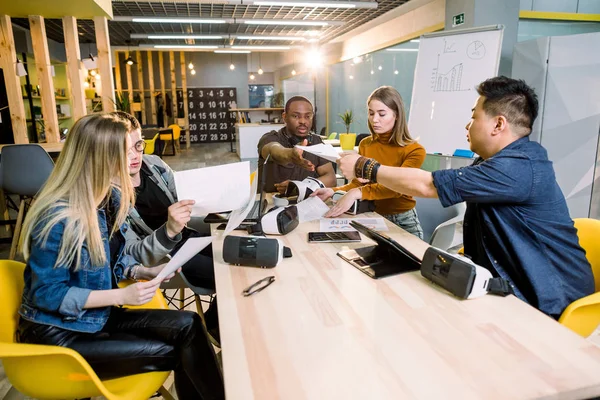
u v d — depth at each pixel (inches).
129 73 544.7
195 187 57.1
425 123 169.3
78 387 46.1
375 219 75.5
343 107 424.2
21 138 189.0
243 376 31.6
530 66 160.7
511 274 53.4
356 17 303.7
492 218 54.1
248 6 266.1
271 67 619.8
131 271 59.6
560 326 38.4
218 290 46.7
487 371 31.9
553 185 52.8
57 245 44.6
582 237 62.1
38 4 168.6
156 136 385.1
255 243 53.1
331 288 46.8
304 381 31.0
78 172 45.8
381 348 35.0
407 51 295.3
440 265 45.9
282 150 82.7
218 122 613.6
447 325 38.6
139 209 80.8
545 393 29.4
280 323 39.3
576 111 153.5
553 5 208.7
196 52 591.2
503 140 54.2
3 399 73.7
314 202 78.5
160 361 51.0
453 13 208.8
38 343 47.0
